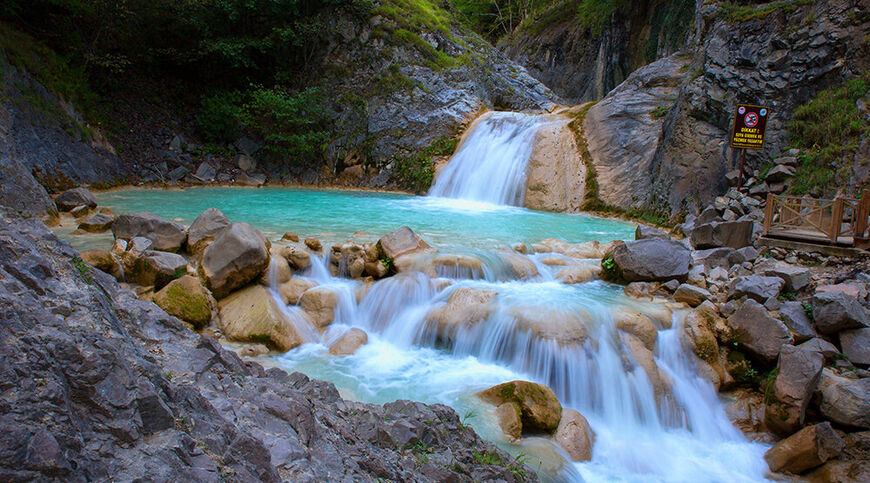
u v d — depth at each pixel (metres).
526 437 5.75
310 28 22.03
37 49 15.84
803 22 13.22
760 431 6.52
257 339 7.39
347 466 3.61
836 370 6.58
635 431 6.46
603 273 9.54
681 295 8.28
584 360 6.86
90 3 18.17
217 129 20.53
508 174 18.19
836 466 5.61
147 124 19.44
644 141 16.47
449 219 14.22
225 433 3.08
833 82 12.72
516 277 9.20
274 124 21.44
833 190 11.31
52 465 2.23
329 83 22.64
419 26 23.80
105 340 2.87
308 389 4.88
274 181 21.11
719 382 7.11
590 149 17.66
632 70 29.88
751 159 13.27
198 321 7.42
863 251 8.83
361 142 21.77
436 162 20.69
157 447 2.66
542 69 37.44
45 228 4.21
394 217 14.19
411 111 21.61
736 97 13.85
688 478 5.70
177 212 13.34
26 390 2.39
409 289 8.34
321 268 9.23
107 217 9.88
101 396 2.63
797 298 7.88
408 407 5.05
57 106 15.58
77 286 3.56
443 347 7.74
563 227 13.70
